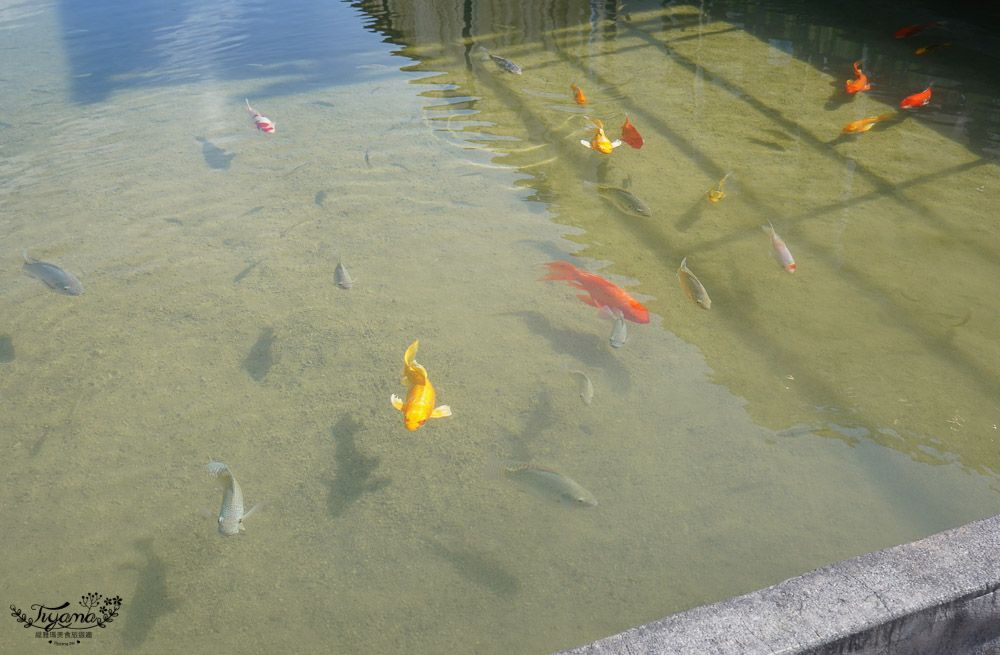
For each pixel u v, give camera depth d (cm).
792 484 269
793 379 318
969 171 479
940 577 184
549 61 736
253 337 366
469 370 335
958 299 362
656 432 296
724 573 238
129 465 295
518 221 456
